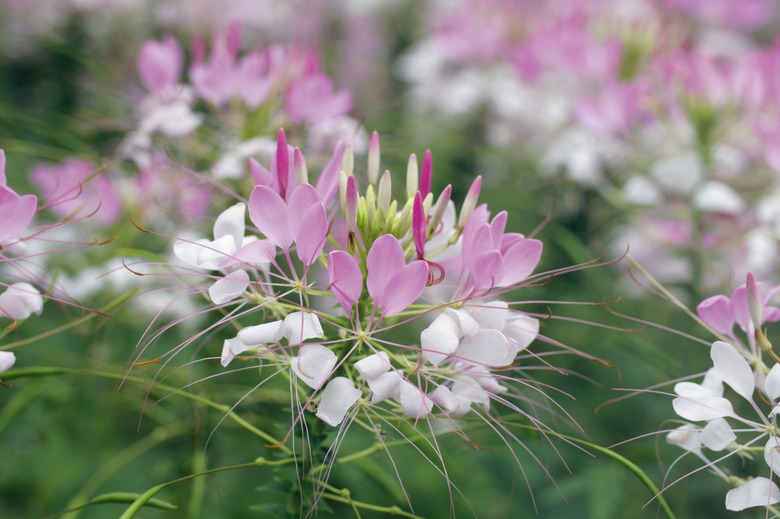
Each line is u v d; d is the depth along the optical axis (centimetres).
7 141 80
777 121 89
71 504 74
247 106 75
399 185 85
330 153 74
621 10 128
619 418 93
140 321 78
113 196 76
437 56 132
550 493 81
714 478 83
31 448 85
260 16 129
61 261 77
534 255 61
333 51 151
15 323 61
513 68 120
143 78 77
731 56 135
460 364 61
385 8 158
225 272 61
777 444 60
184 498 73
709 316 63
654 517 83
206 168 76
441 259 63
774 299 81
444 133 122
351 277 59
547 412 85
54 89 105
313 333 58
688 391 61
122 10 107
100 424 83
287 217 59
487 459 89
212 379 72
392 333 83
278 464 62
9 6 105
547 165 103
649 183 91
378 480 73
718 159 93
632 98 91
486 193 108
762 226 84
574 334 96
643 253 93
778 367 60
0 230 58
